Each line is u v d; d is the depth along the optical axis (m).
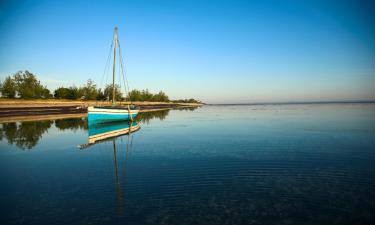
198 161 16.88
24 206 10.07
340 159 17.20
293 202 10.41
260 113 81.38
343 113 72.44
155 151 20.20
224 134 29.81
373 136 26.95
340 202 10.34
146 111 95.56
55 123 40.81
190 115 70.19
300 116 62.03
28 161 17.08
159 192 11.47
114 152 19.86
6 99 71.19
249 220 8.95
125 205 10.13
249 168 15.19
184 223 8.74
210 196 11.03
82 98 94.94
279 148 21.11
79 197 10.93
